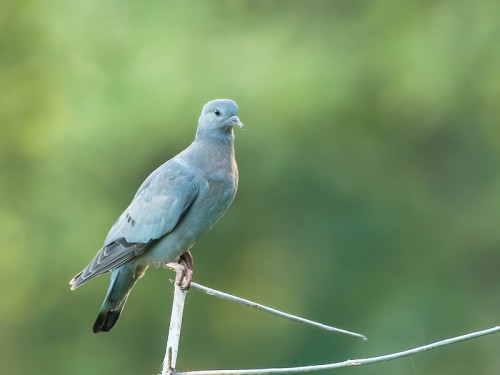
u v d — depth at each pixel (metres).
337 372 16.23
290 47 15.71
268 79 15.14
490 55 15.79
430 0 16.20
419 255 16.73
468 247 16.92
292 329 16.59
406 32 15.93
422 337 16.19
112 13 16.69
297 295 16.53
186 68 15.23
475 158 16.91
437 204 16.91
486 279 16.88
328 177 15.93
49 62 17.06
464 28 15.86
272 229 16.36
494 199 16.47
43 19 17.20
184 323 16.70
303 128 15.34
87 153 15.39
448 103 15.88
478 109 16.17
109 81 15.52
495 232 16.58
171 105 14.92
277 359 16.62
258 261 16.59
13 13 17.31
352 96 15.54
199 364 16.81
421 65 15.63
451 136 16.83
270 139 15.14
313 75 15.30
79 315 16.55
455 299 16.59
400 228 16.69
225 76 15.22
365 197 16.34
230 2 16.38
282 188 15.80
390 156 16.66
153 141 15.02
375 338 16.12
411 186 16.78
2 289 16.77
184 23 15.83
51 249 16.12
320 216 16.23
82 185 15.95
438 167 16.95
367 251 16.44
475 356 16.42
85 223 15.83
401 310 16.33
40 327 16.83
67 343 16.81
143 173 15.50
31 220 16.50
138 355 16.64
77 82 16.38
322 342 16.45
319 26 16.23
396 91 15.70
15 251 16.62
